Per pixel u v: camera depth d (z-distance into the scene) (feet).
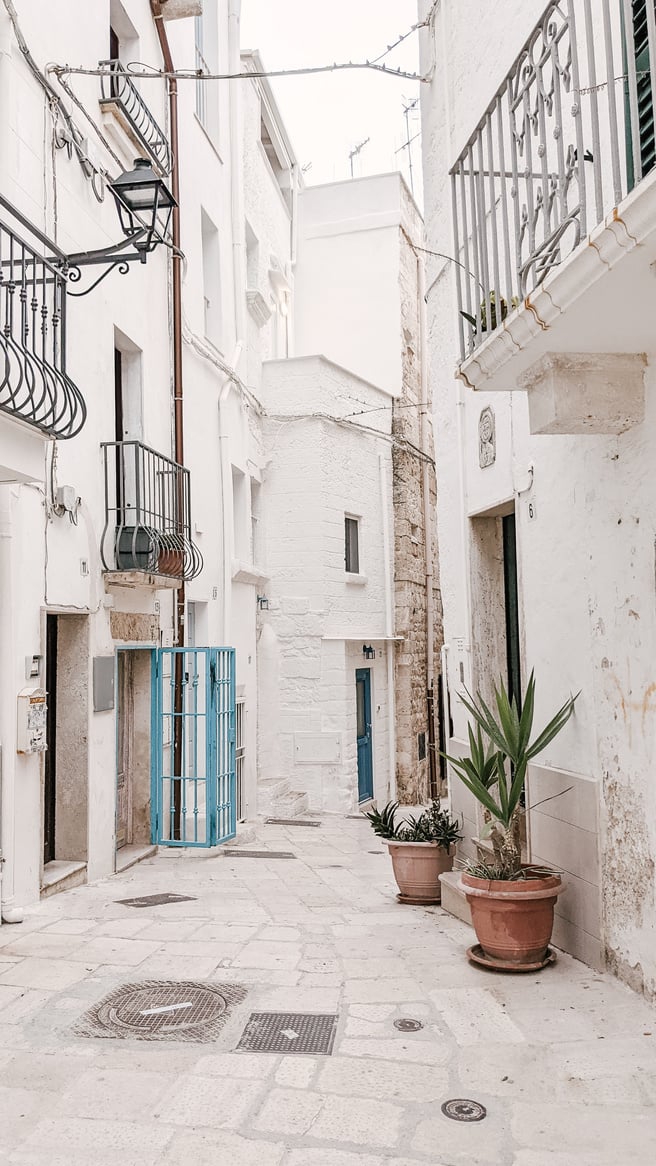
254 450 42.24
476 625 23.36
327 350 53.78
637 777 14.15
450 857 21.11
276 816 39.70
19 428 16.03
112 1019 12.96
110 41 28.14
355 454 46.93
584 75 16.10
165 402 30.27
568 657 16.84
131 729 28.58
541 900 15.15
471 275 16.51
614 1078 11.18
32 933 17.52
